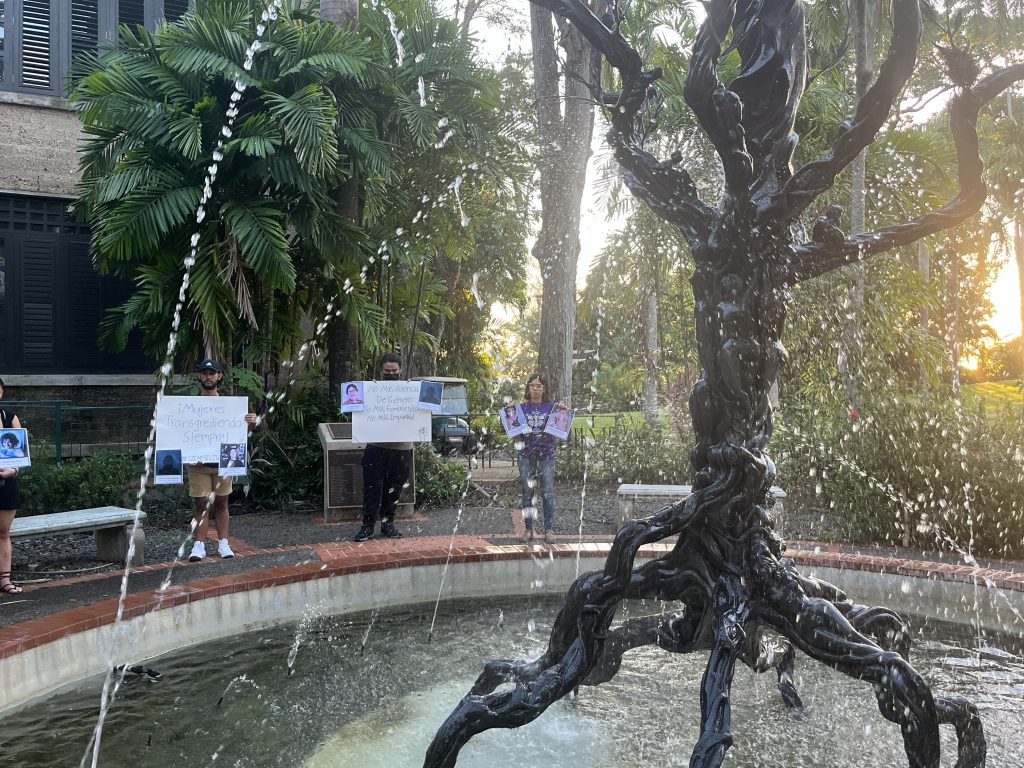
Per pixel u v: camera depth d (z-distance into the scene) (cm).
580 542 696
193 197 889
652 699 381
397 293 1221
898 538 724
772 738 336
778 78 276
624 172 317
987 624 524
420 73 1074
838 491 768
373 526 732
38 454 1002
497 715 258
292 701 376
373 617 532
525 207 1434
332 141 888
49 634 393
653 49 1291
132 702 374
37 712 361
